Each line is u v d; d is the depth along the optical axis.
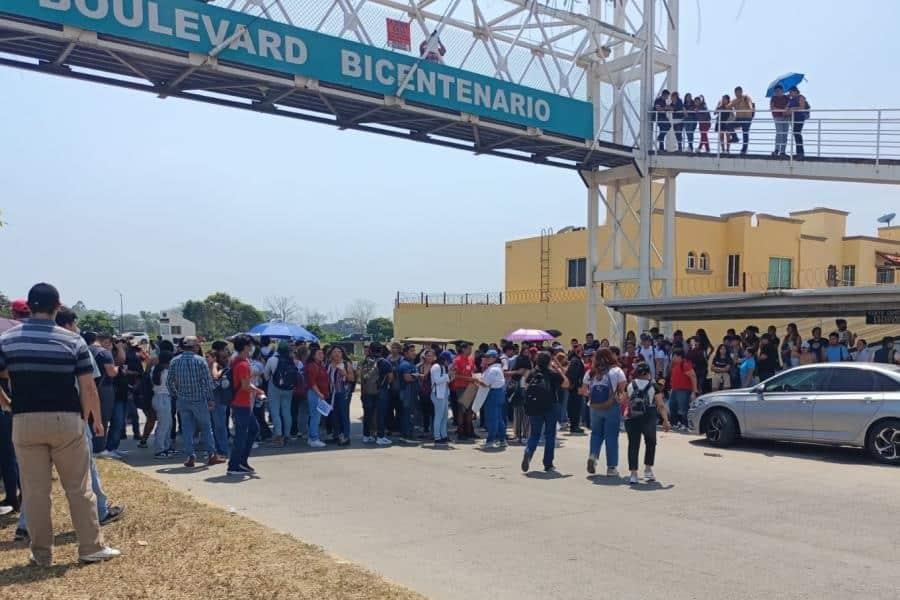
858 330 21.34
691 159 20.23
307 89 14.70
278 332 17.17
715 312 17.83
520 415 13.73
